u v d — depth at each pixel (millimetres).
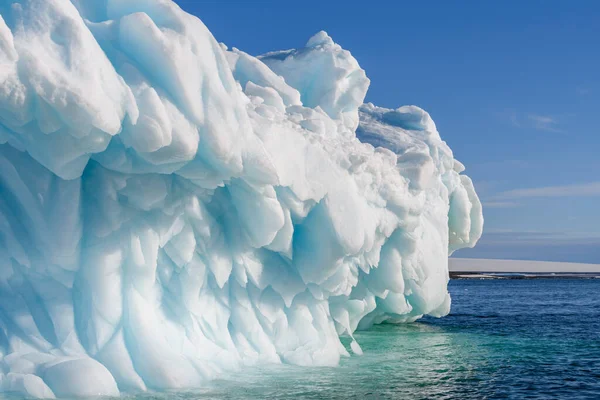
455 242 14320
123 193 6516
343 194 8281
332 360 8539
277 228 7406
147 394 6113
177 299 7164
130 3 6469
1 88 4969
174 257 7078
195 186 7074
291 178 7742
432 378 8281
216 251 7473
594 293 43969
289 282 8352
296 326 8477
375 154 10016
